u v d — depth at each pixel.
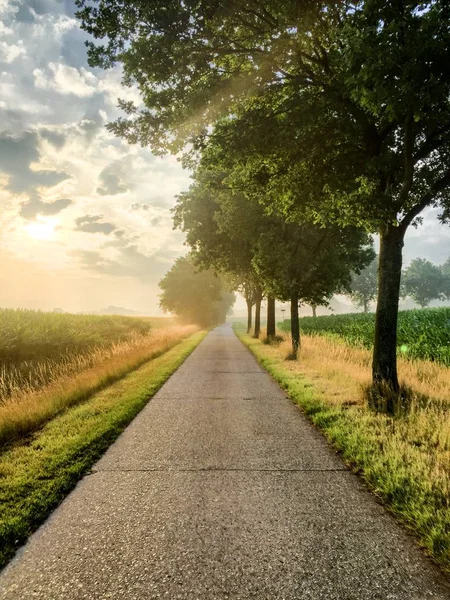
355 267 18.45
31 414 6.68
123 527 3.26
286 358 15.24
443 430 5.22
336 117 7.63
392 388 7.34
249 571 2.66
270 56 6.81
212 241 22.27
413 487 3.79
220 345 24.67
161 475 4.39
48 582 2.56
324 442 5.55
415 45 4.73
